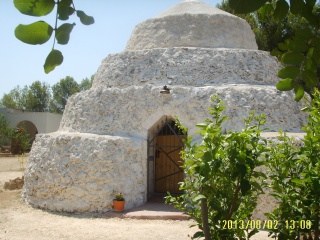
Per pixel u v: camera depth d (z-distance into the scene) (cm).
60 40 191
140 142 1102
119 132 1133
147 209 1040
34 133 3912
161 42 1288
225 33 1303
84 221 959
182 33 1280
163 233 849
